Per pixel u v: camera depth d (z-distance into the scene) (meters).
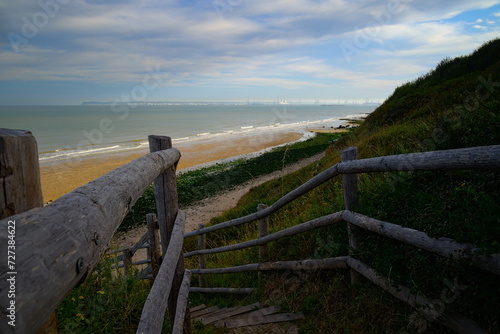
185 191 15.77
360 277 2.20
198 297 4.56
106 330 1.83
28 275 0.41
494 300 1.27
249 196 11.88
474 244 1.33
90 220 0.63
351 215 2.16
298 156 21.84
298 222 3.71
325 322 2.15
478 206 1.63
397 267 1.82
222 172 19.39
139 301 2.40
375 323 1.88
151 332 1.09
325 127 55.91
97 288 2.15
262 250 3.40
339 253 2.42
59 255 0.49
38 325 0.43
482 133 2.36
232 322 2.54
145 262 4.86
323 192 4.52
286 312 2.51
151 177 1.29
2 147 0.47
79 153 28.72
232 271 3.77
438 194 1.98
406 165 1.59
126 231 10.80
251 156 25.56
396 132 5.49
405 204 2.01
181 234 1.88
